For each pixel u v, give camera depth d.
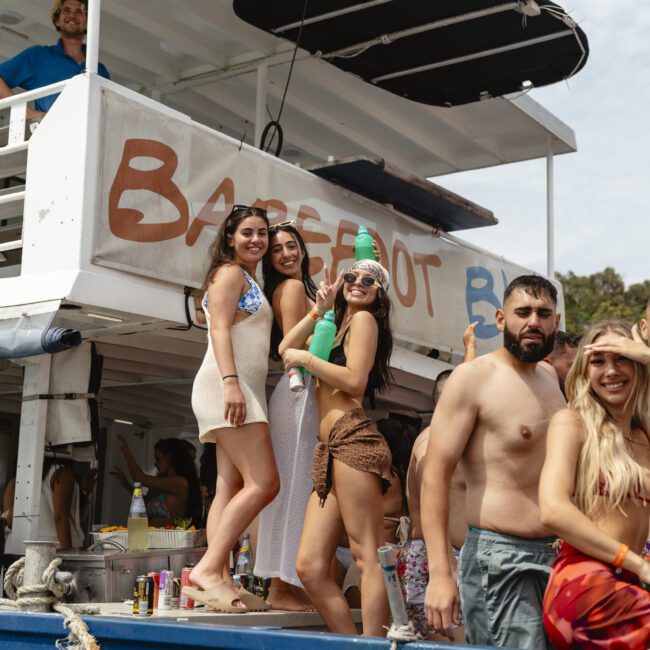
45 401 5.18
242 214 4.25
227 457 4.08
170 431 9.34
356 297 4.02
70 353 5.28
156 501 6.71
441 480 3.16
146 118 4.80
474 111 8.35
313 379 4.27
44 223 4.60
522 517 3.13
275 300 4.40
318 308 4.02
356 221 6.20
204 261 5.02
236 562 5.22
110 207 4.58
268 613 3.97
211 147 5.15
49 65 5.99
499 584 3.12
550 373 3.52
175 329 5.15
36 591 3.96
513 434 3.15
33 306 4.45
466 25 6.12
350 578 4.80
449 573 3.07
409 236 6.70
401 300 6.52
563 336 4.73
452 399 3.21
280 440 4.22
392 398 7.69
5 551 5.18
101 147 4.58
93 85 4.59
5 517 5.79
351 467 3.78
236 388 3.89
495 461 3.17
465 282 7.23
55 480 5.23
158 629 3.22
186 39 7.34
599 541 2.68
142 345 5.63
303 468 4.19
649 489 2.83
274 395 4.34
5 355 4.46
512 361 3.29
